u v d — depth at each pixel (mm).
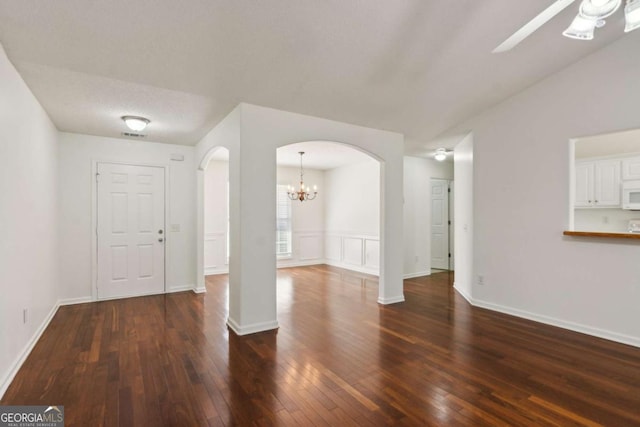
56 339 3162
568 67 3406
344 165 7410
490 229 4180
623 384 2324
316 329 3473
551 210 3564
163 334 3309
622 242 3066
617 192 4719
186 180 5262
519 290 3873
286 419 1926
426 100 3744
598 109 3191
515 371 2525
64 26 2186
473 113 4223
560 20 2650
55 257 4105
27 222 2869
